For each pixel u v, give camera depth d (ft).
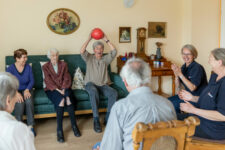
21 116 9.39
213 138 5.58
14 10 11.74
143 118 3.89
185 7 14.30
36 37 12.24
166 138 3.55
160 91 14.53
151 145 3.39
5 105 3.47
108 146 4.07
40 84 11.51
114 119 4.00
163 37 14.46
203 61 14.58
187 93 6.84
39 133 9.55
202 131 5.74
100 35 10.96
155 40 14.35
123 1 13.33
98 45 10.90
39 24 12.18
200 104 6.18
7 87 3.45
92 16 12.94
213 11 14.21
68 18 12.51
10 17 11.73
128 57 13.37
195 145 3.61
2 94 3.41
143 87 4.16
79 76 11.42
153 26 14.14
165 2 14.19
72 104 9.56
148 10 13.92
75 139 8.99
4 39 11.80
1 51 11.85
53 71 10.23
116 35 13.52
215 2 14.14
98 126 9.66
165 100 4.16
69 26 12.60
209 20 14.24
